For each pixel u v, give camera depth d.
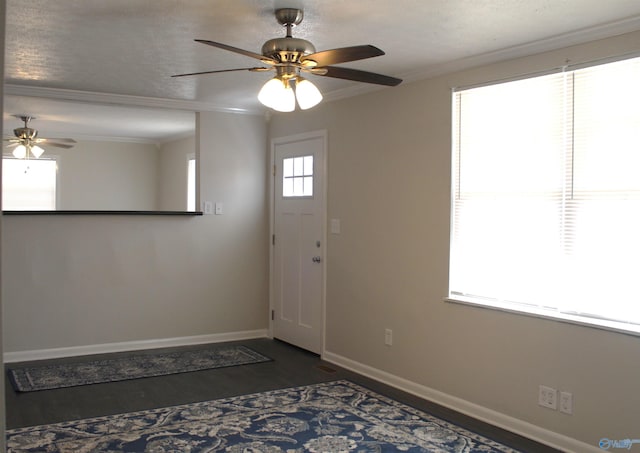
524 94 3.53
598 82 3.16
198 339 5.76
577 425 3.21
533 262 3.49
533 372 3.44
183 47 3.65
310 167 5.38
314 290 5.35
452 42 3.45
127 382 4.42
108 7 2.93
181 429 3.47
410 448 3.25
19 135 6.52
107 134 8.23
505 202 3.63
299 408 3.88
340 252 5.00
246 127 5.95
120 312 5.39
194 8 2.93
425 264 4.15
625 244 3.06
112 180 8.70
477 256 3.81
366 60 3.86
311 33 3.31
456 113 3.94
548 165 3.40
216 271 5.84
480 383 3.75
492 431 3.54
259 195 6.05
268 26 3.21
